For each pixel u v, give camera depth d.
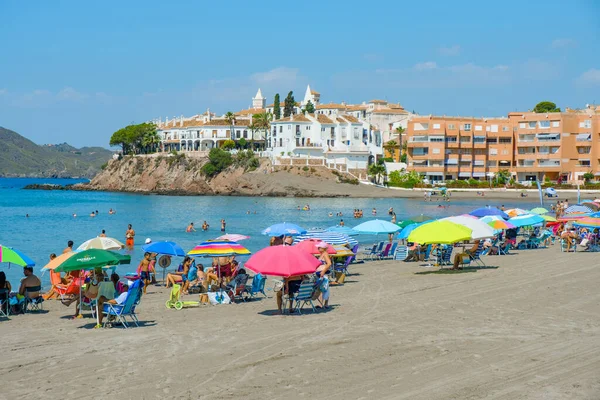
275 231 39.50
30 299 24.58
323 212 97.31
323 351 16.83
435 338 17.91
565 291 24.75
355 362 15.77
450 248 35.34
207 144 185.75
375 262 39.00
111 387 14.21
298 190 141.38
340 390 13.79
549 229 51.19
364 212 96.12
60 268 22.00
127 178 182.12
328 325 19.95
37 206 114.81
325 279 22.78
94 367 15.80
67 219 85.75
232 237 38.34
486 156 155.50
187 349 17.36
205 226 69.06
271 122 167.50
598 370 14.86
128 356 16.78
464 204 111.94
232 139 186.38
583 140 148.25
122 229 71.12
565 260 34.75
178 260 44.69
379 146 174.62
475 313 21.09
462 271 32.00
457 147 153.25
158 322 21.48
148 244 33.84
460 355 16.20
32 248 53.28
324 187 142.62
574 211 56.28
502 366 15.27
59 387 14.30
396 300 24.09
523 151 153.12
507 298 23.59
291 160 153.38
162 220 83.94
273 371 15.16
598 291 24.67
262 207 109.81
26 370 15.65
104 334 19.62
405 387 13.92
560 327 18.94
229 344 17.80
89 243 31.56
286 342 17.84
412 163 155.50
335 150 159.62
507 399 13.16
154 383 14.43
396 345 17.25
